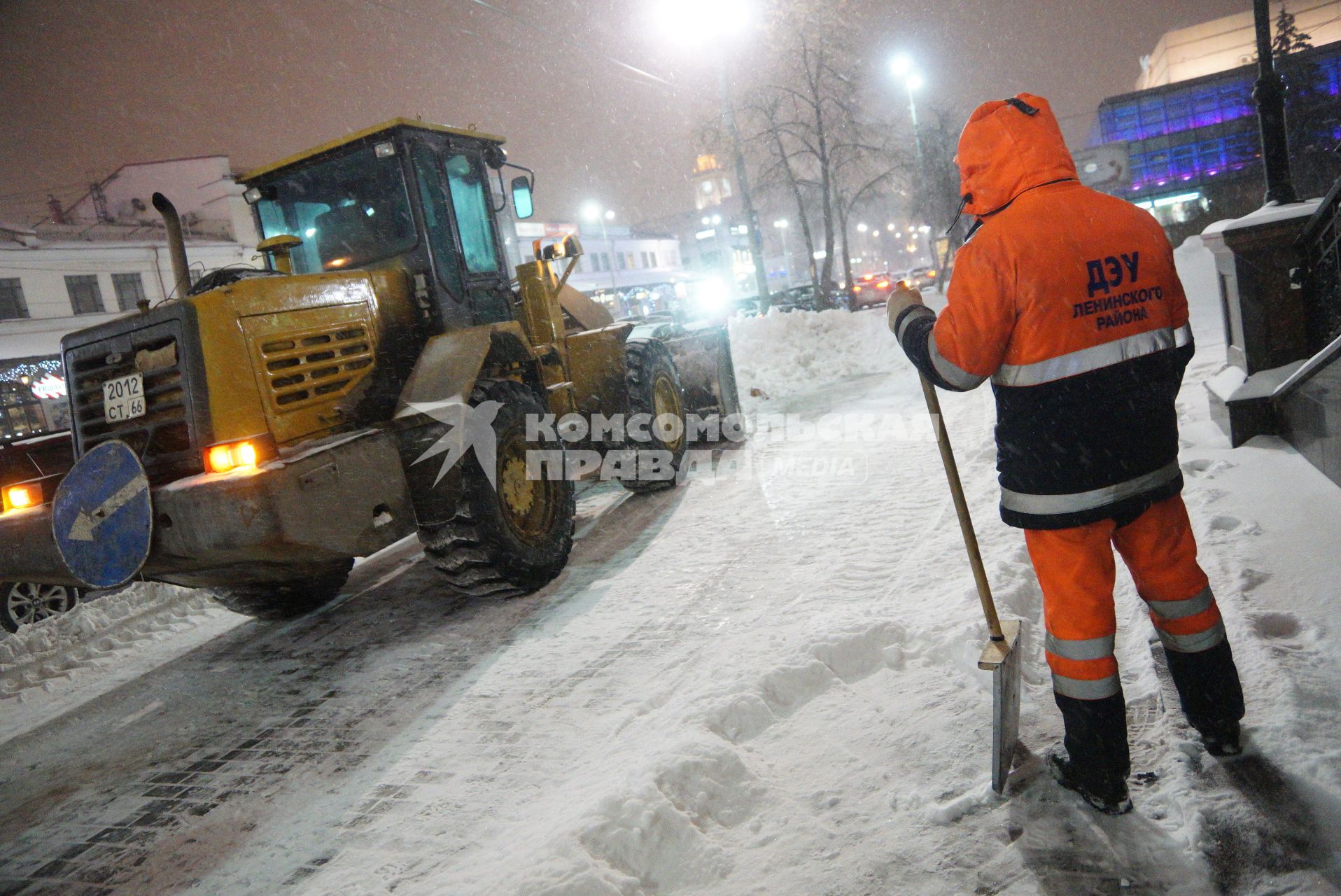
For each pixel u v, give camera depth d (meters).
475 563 4.37
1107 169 36.09
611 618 4.19
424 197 5.09
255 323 3.84
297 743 3.45
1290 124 35.56
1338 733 2.11
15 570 4.00
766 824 2.29
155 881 2.64
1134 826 1.98
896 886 1.95
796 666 3.02
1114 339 1.87
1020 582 3.45
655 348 7.15
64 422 27.66
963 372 1.95
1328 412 3.63
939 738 2.52
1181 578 2.06
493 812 2.65
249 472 3.44
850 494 5.65
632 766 2.54
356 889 2.37
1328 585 2.80
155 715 4.03
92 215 35.84
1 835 3.11
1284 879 1.74
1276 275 4.36
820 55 25.16
